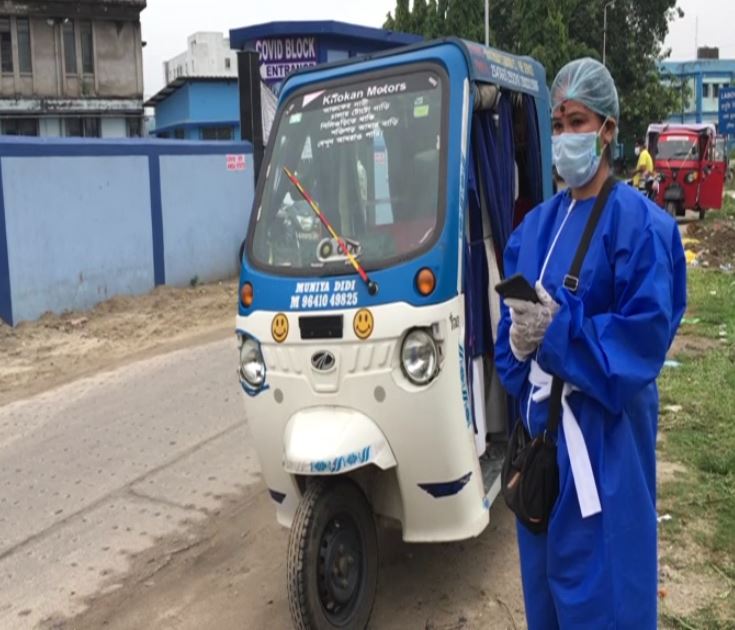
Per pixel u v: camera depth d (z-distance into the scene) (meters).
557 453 2.54
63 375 8.16
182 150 12.00
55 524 4.97
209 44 45.62
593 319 2.42
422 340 3.32
